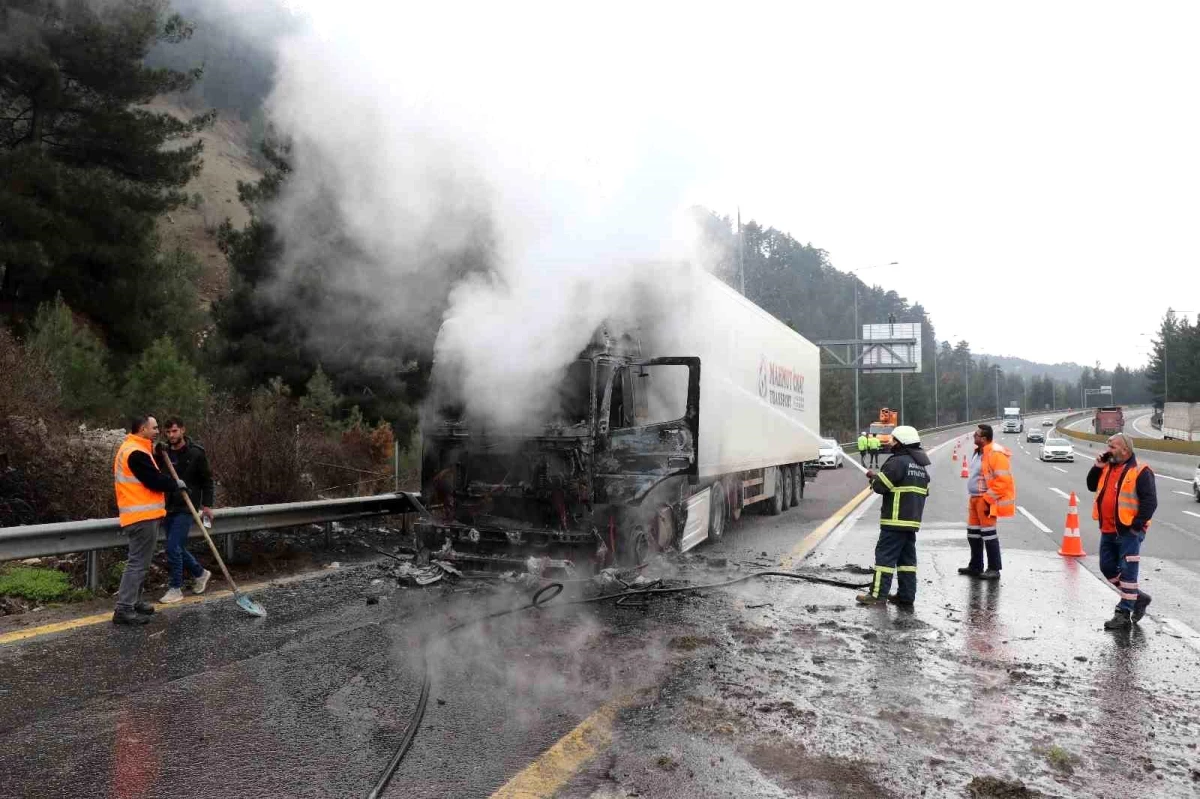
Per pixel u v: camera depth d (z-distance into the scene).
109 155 16.38
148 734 4.18
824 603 7.56
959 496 19.53
